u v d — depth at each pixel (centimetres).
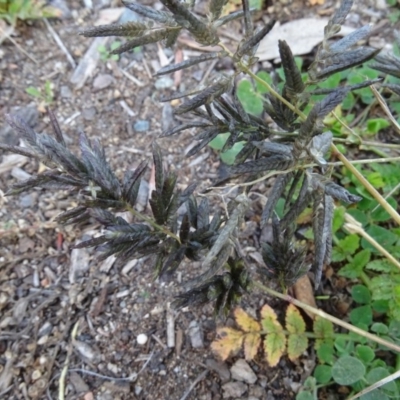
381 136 32
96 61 36
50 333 27
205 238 22
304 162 18
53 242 30
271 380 25
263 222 19
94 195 17
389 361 25
